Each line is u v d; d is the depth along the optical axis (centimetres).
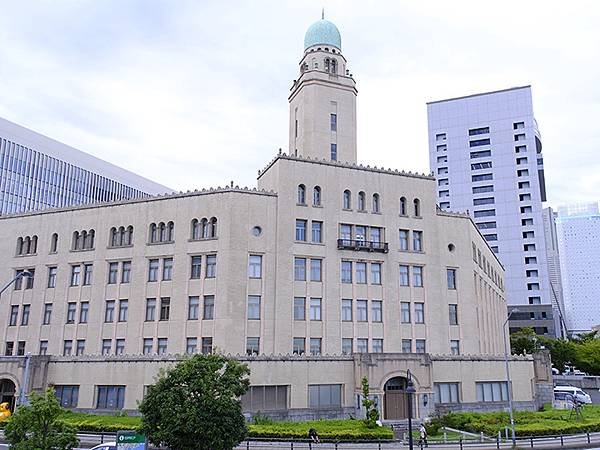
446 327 6041
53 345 5822
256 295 5450
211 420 2803
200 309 5394
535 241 12681
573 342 10912
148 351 5503
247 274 5441
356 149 6731
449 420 4806
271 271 5516
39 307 5988
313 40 7012
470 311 6272
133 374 4881
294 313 5512
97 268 5875
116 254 5844
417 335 5891
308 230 5728
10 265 6259
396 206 6153
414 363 5050
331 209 5869
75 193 13988
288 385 4819
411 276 6031
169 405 2809
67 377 5069
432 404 5022
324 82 6744
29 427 2422
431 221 6269
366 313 5769
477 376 5409
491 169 13288
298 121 6856
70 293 5931
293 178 5788
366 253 5888
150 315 5603
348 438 3978
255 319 5391
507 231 12912
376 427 4262
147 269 5700
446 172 13625
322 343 5531
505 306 9681
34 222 6303
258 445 3800
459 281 6297
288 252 5597
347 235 5903
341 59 7000
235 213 5531
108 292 5784
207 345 5312
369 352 5425
